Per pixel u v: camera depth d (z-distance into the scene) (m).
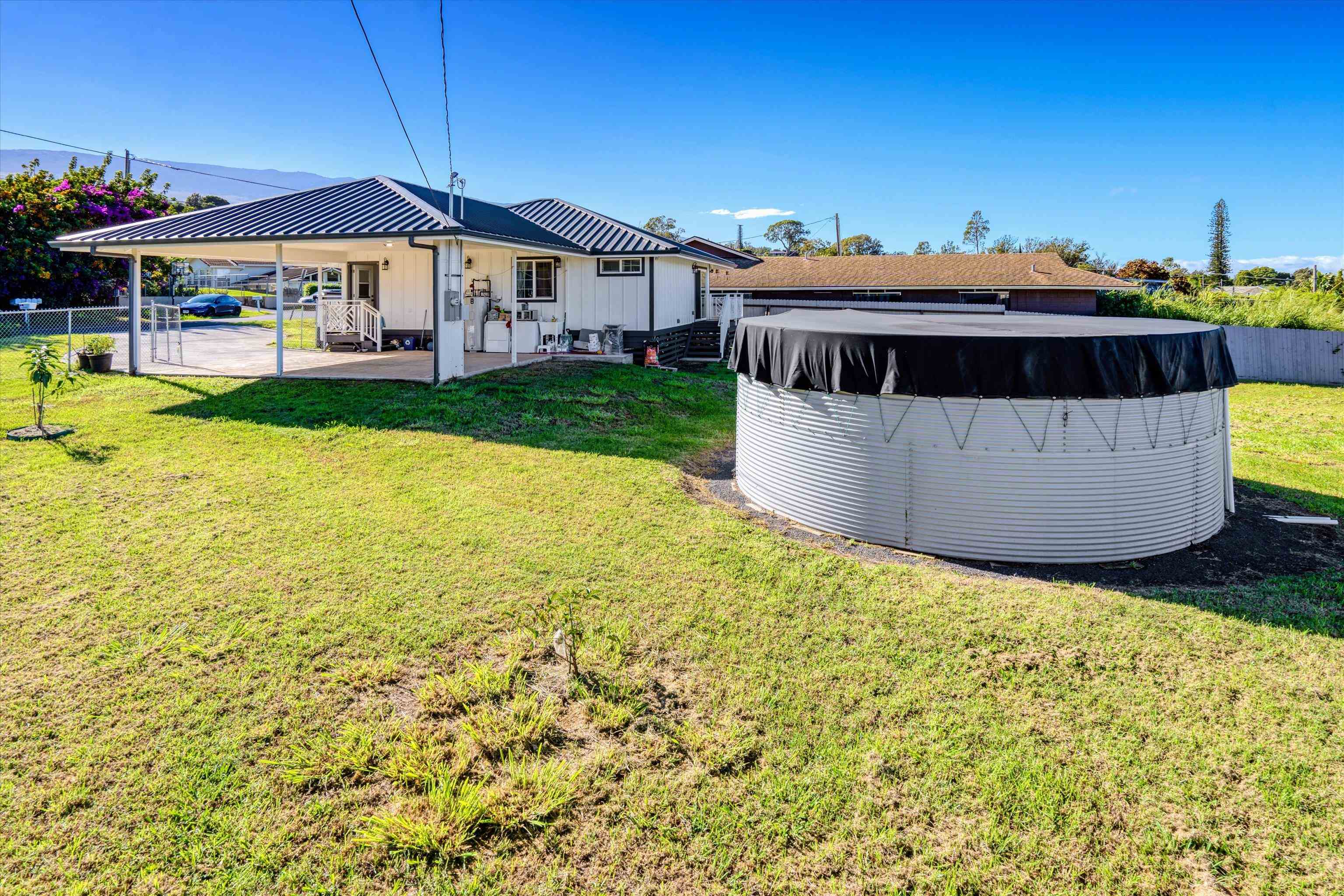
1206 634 4.46
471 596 4.76
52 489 6.57
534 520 6.25
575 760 3.27
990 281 29.00
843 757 3.30
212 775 3.09
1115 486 5.71
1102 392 5.48
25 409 9.73
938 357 5.66
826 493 6.41
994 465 5.67
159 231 12.00
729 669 3.99
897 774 3.20
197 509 6.23
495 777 3.16
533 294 17.66
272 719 3.45
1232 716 3.63
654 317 17.08
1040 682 3.92
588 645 4.18
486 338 16.70
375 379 11.95
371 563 5.23
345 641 4.14
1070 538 5.70
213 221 12.23
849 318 8.63
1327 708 3.70
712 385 14.84
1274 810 3.01
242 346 18.34
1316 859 2.77
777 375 6.71
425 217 11.29
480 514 6.36
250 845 2.76
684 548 5.73
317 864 2.69
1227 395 6.91
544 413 10.44
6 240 23.64
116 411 9.75
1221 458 6.71
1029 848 2.82
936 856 2.79
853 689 3.82
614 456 8.54
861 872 2.72
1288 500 7.93
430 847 2.76
